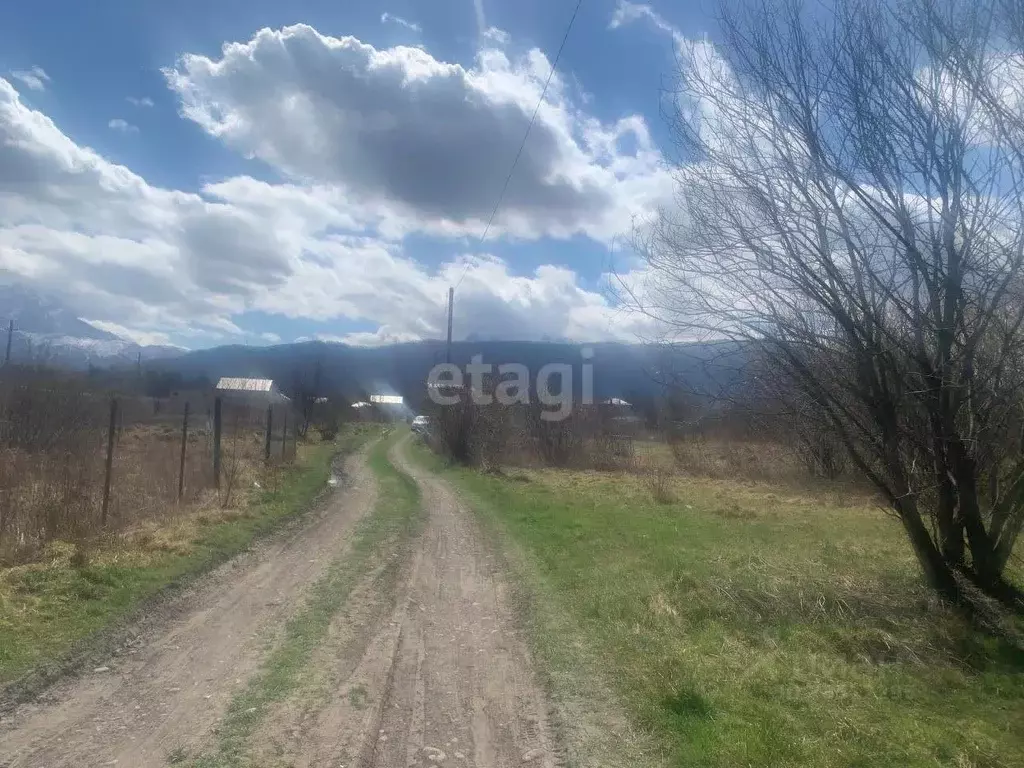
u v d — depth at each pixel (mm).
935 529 8320
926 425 7582
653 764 4523
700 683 5637
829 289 7367
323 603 8242
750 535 13227
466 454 29375
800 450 14281
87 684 5621
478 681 5984
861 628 7000
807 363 7805
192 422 37062
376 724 5062
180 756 4453
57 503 10125
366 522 14461
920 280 7172
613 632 7082
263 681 5770
